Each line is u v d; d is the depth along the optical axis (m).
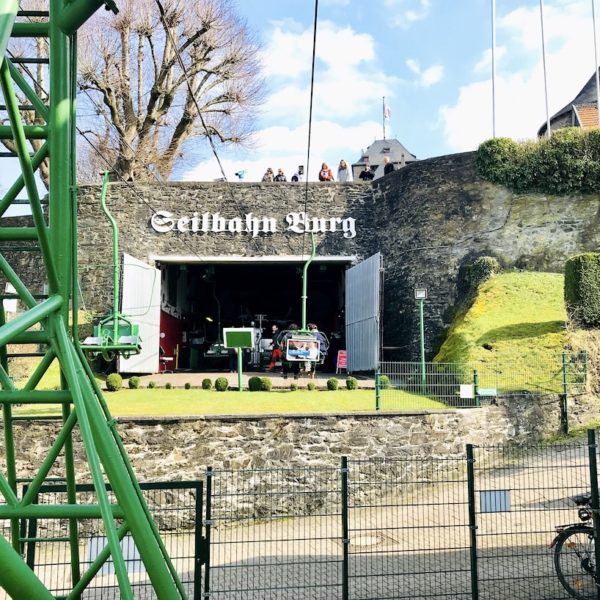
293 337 16.91
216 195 22.42
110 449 2.92
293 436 11.38
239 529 10.28
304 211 22.36
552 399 13.32
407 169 21.47
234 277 29.41
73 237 3.29
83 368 3.21
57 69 3.21
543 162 19.66
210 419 11.16
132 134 26.66
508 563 7.48
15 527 3.91
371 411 11.82
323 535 9.34
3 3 2.58
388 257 21.72
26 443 10.90
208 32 25.50
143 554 2.83
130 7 24.66
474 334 16.06
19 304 19.28
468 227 20.11
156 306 21.80
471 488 6.29
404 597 6.25
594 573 6.53
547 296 17.44
